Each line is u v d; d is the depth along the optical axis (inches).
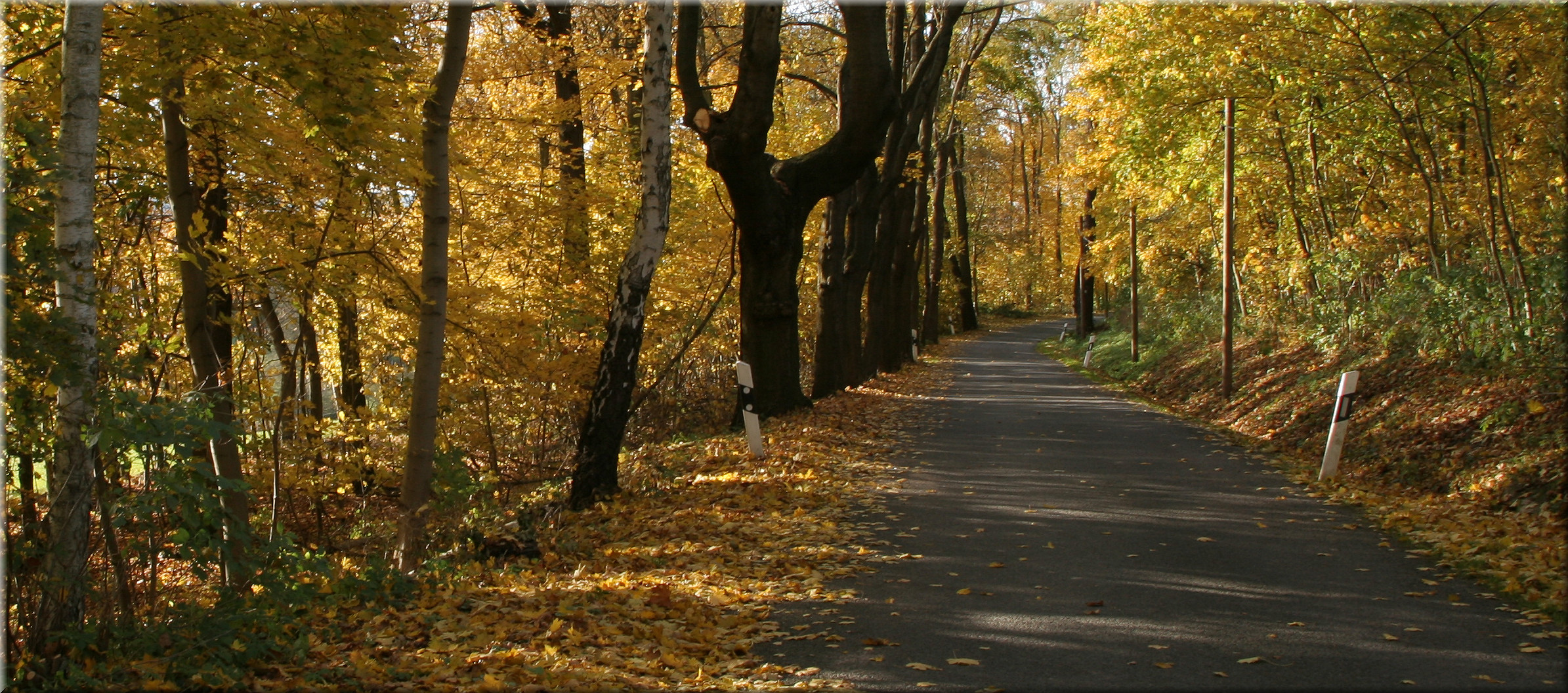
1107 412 757.3
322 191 387.2
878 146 597.0
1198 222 1163.3
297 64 304.2
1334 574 279.6
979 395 914.1
